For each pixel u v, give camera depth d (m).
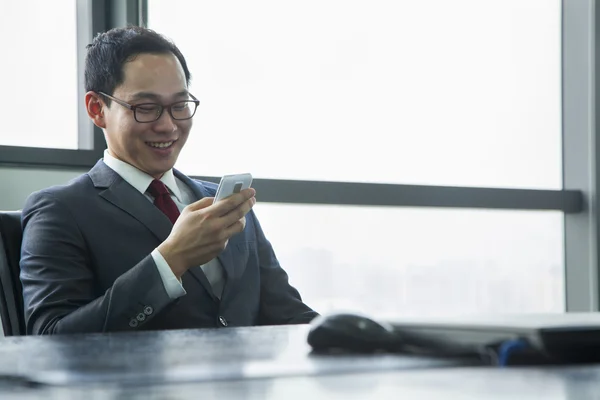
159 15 3.27
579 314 1.15
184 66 2.41
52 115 3.09
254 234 2.42
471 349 0.93
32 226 2.15
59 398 0.67
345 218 3.72
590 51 4.21
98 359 0.90
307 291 3.67
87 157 3.03
